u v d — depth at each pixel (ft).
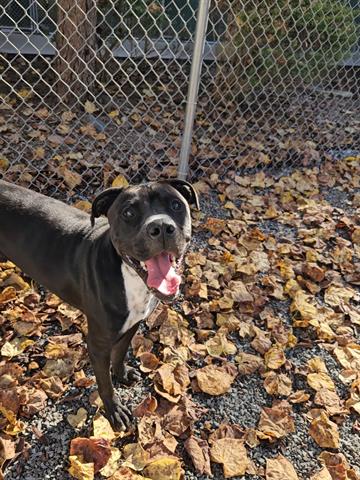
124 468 2.28
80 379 2.70
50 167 4.33
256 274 3.62
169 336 3.00
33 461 2.31
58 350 2.83
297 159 5.22
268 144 5.37
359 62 7.25
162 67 6.93
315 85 6.81
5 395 2.53
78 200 4.13
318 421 2.58
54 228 2.52
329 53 6.01
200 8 3.53
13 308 3.09
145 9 5.25
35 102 5.62
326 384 2.81
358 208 4.60
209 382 2.74
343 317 3.33
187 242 2.29
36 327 2.97
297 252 3.86
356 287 3.65
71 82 5.46
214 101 6.08
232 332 3.15
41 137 4.75
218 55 5.78
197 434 2.52
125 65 6.71
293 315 3.32
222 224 4.04
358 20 6.77
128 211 2.14
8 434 2.39
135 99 6.07
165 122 5.28
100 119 5.41
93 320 2.34
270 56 5.50
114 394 2.53
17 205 2.61
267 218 4.30
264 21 5.43
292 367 2.93
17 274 3.38
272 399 2.75
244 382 2.83
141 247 2.03
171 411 2.57
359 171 5.22
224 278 3.53
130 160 4.62
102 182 4.37
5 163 4.25
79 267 2.37
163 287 2.10
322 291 3.56
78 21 5.16
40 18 6.75
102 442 2.35
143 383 2.77
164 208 2.20
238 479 2.32
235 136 5.30
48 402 2.59
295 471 2.37
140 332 3.06
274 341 3.10
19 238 2.58
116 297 2.23
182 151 4.18
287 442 2.51
